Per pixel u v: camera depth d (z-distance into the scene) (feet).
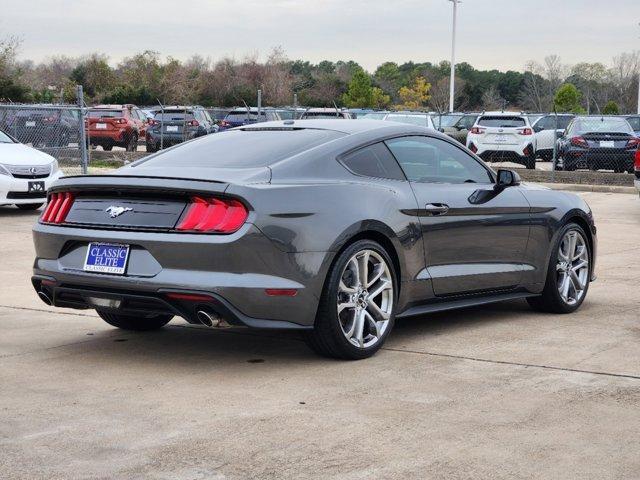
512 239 20.92
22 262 30.42
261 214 15.93
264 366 16.96
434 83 275.80
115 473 11.48
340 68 288.10
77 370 16.66
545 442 12.64
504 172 20.40
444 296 19.54
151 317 19.95
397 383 15.71
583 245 22.72
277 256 16.10
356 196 17.44
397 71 303.07
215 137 19.56
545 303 22.18
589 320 21.43
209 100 206.49
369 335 17.75
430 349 18.33
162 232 16.22
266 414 13.94
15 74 155.84
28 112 74.49
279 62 225.76
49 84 248.32
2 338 19.38
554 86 239.71
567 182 71.26
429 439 12.75
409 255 18.44
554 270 21.91
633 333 19.93
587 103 226.17
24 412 14.06
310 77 240.94
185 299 15.92
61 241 17.31
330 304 16.76
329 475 11.39
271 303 16.06
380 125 19.35
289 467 11.68
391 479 11.25
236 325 16.07
